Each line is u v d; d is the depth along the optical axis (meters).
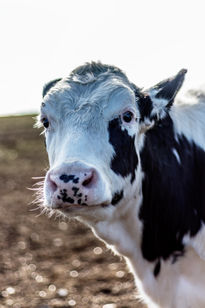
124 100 1.42
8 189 4.78
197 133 1.60
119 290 2.19
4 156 7.83
